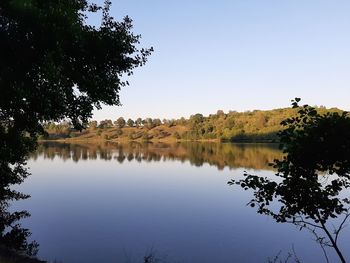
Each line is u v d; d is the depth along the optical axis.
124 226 23.12
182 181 46.12
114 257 17.25
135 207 29.39
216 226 23.27
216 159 80.75
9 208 28.06
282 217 7.08
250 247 19.06
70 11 12.38
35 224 23.34
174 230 22.34
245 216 25.92
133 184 43.44
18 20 11.40
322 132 6.24
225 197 34.06
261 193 7.04
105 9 14.13
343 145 6.09
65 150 120.81
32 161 77.75
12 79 11.53
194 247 18.88
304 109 6.53
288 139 6.54
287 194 6.68
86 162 76.38
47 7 12.08
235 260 17.19
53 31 11.50
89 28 13.64
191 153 103.44
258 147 130.12
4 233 20.38
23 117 14.24
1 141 18.00
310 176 6.61
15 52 11.78
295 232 21.50
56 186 41.47
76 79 13.63
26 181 45.66
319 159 6.34
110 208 28.84
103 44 13.38
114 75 14.46
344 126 6.09
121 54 14.00
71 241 19.75
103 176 51.72
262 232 21.81
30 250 17.70
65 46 12.70
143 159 83.94
